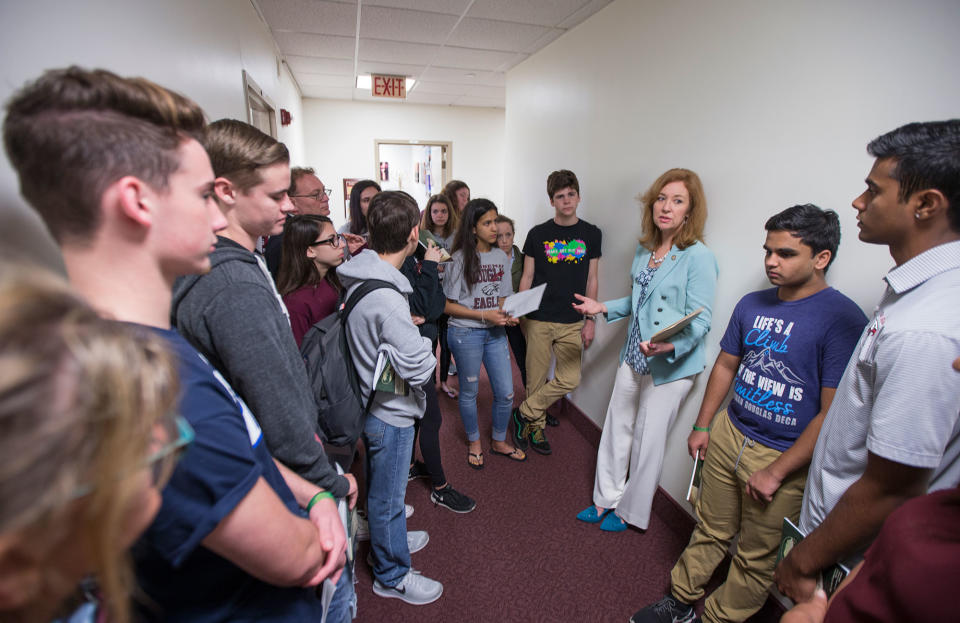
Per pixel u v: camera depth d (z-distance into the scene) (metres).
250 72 2.42
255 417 0.76
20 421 0.21
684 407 1.83
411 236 1.29
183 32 1.40
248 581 0.55
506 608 1.53
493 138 6.11
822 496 0.91
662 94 1.88
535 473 2.29
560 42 2.83
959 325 0.65
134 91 0.42
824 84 1.21
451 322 2.13
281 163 0.86
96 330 0.27
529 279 2.48
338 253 1.63
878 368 0.73
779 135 1.35
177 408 0.36
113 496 0.27
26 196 0.43
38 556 0.26
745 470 1.26
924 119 0.99
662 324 1.67
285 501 0.64
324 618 0.73
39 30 0.71
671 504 1.91
